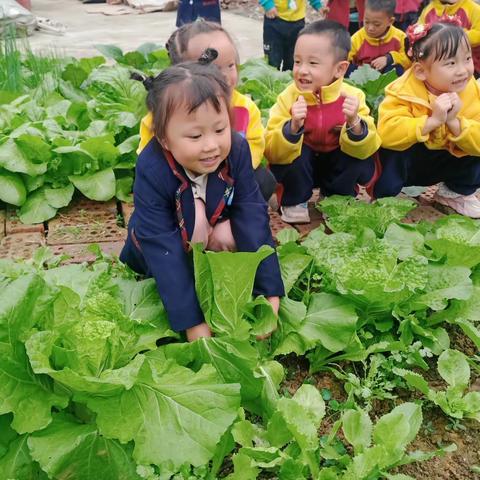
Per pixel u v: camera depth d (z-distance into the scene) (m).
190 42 2.58
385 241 2.37
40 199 3.12
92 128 3.48
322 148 3.07
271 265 2.08
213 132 1.88
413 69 3.04
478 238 2.44
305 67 2.89
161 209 2.02
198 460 1.56
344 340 2.02
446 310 2.23
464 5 4.93
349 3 5.73
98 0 13.77
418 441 1.87
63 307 1.80
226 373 1.82
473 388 2.08
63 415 1.70
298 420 1.64
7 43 4.98
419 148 3.15
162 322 2.00
